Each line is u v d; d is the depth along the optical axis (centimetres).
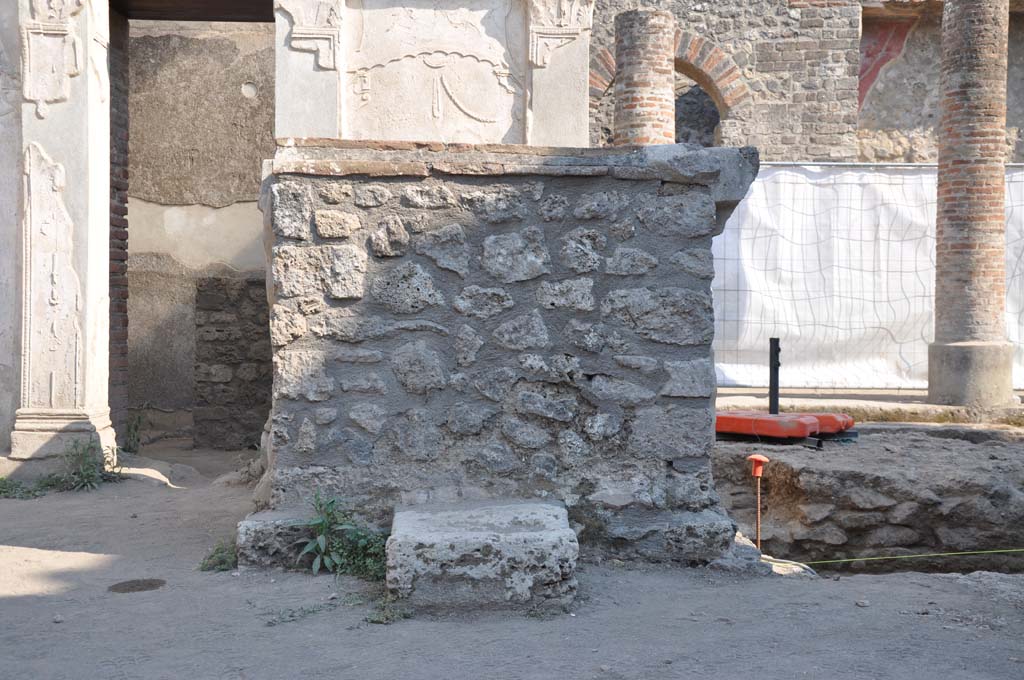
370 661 291
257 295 938
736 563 412
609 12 1330
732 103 1310
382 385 419
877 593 374
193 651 303
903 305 1032
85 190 684
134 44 1091
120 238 831
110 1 814
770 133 1312
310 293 417
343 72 759
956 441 807
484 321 423
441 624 331
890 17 1347
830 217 1035
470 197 421
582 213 425
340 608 347
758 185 1038
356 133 764
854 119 1306
